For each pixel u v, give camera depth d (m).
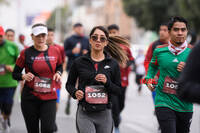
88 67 8.33
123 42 9.50
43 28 9.69
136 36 106.81
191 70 4.81
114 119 12.65
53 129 9.56
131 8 70.75
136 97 25.92
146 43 89.69
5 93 13.30
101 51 8.41
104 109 8.27
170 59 8.80
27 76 9.45
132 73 57.97
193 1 46.84
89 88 8.26
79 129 8.30
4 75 13.22
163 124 8.67
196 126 15.20
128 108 20.31
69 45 17.48
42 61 9.70
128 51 13.55
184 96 4.80
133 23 108.38
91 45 8.39
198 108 20.59
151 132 14.03
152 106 21.25
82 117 8.28
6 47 13.20
